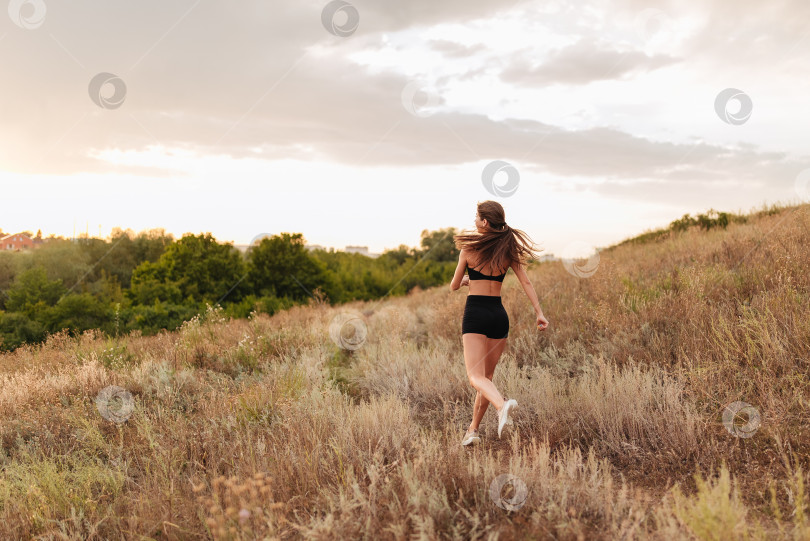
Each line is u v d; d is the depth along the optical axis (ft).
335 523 8.07
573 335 18.22
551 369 16.55
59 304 50.55
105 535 9.26
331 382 17.43
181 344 23.49
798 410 10.83
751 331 13.26
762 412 11.03
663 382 13.25
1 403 15.87
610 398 12.44
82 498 10.11
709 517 6.89
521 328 19.93
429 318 27.20
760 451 9.98
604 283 21.97
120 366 20.79
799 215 25.48
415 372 17.74
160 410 14.33
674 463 10.25
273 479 9.89
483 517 8.46
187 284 77.82
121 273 124.98
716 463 9.93
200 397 16.08
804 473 8.97
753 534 7.32
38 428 13.94
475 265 11.91
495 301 11.96
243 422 13.60
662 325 16.43
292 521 8.98
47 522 9.18
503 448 12.19
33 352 28.35
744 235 26.00
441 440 12.73
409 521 8.20
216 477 10.48
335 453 11.05
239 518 8.45
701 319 15.17
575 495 8.65
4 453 13.10
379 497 9.07
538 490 8.89
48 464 11.53
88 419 14.42
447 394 15.75
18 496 10.49
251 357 21.20
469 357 11.68
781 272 16.28
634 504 8.27
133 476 11.59
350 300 104.12
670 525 7.30
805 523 7.08
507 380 15.17
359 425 11.99
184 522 9.11
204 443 12.16
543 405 13.32
